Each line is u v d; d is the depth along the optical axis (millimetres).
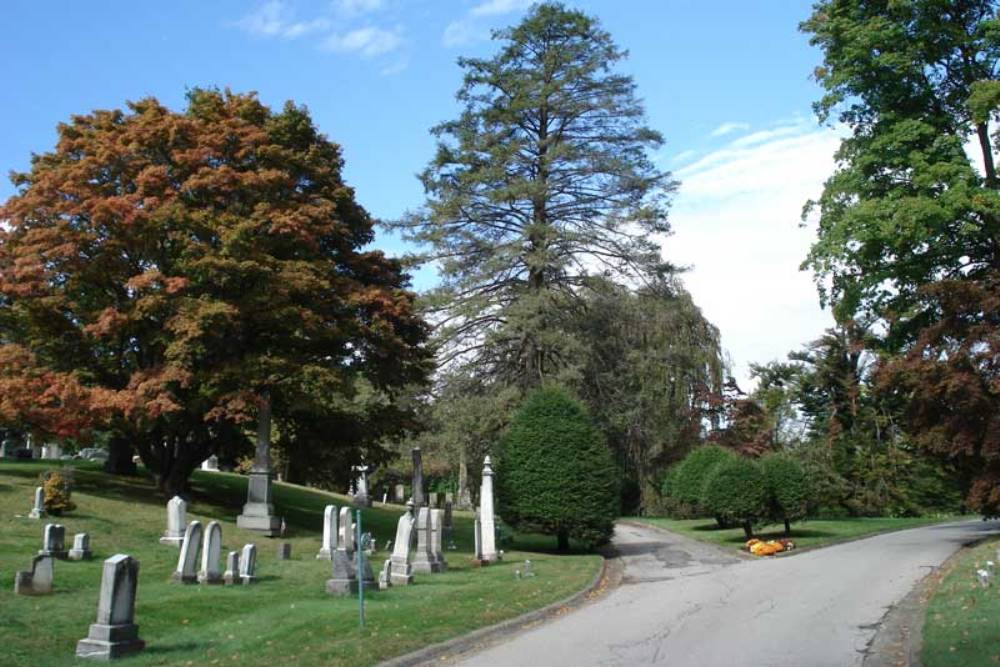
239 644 12266
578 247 41844
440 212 41531
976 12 28031
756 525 33188
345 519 23250
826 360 51719
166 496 31391
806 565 23031
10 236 29297
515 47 43156
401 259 41375
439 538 23062
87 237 27953
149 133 29234
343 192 32562
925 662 10047
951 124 27250
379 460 35500
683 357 44844
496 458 33219
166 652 11773
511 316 38594
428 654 11984
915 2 26781
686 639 12836
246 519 27719
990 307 23344
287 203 30016
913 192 26578
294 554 24125
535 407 30078
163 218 27531
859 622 13961
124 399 26203
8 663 11016
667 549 30625
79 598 15023
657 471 47906
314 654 11523
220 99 32031
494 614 14977
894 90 27719
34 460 39875
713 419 51156
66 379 27000
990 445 22906
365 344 31297
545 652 12078
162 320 28781
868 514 48344
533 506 28719
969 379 23094
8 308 29703
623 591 19438
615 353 43438
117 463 35812
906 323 28844
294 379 28469
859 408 50094
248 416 27516
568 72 41531
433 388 40719
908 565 21453
